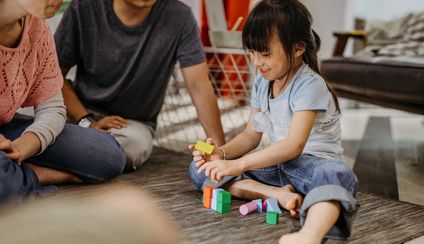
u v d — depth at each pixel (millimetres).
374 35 3047
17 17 1068
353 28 4031
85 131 1369
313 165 1167
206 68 1652
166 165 1667
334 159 1183
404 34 3006
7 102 1177
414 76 1874
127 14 1562
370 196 1408
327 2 4121
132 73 1629
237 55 2332
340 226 996
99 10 1573
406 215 1233
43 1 1009
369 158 1995
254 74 2027
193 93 1653
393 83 1973
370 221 1171
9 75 1141
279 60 1181
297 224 1109
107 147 1371
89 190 1302
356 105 3723
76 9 1570
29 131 1187
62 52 1598
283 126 1246
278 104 1244
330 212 950
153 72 1640
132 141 1547
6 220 323
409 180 1671
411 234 1088
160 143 2051
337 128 1252
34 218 325
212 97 1648
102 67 1619
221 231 1047
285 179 1253
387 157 2025
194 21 1647
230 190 1311
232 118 2465
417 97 1874
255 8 1211
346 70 2273
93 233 323
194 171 1339
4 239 308
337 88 2393
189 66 1624
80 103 1617
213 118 1641
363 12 4492
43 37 1222
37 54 1216
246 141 1343
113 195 382
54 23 1912
